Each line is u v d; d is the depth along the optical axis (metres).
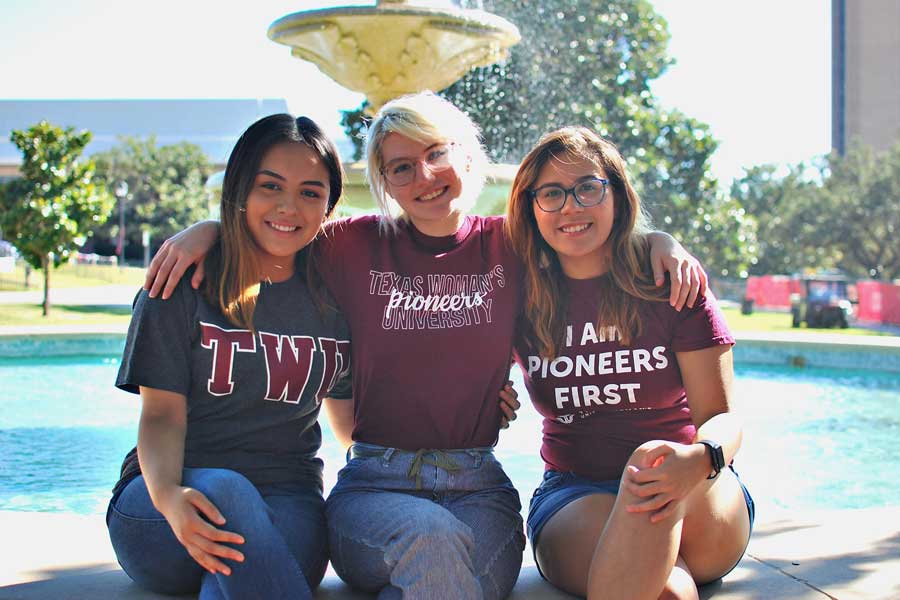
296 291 2.38
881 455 4.85
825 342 9.09
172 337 2.23
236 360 2.26
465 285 2.43
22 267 35.00
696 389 2.40
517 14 16.16
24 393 7.00
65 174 15.83
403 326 2.38
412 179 2.40
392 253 2.46
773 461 4.71
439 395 2.36
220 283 2.26
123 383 2.21
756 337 9.81
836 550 2.57
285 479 2.37
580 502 2.32
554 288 2.44
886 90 40.62
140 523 2.16
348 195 6.21
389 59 7.27
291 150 2.29
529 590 2.38
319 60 7.57
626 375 2.41
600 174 2.39
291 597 1.96
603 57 17.89
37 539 2.68
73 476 4.27
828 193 38.84
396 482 2.35
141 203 52.34
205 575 2.09
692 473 2.06
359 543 2.14
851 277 39.78
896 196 36.94
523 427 5.53
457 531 2.05
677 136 19.41
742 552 2.34
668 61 19.34
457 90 15.09
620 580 2.03
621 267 2.40
